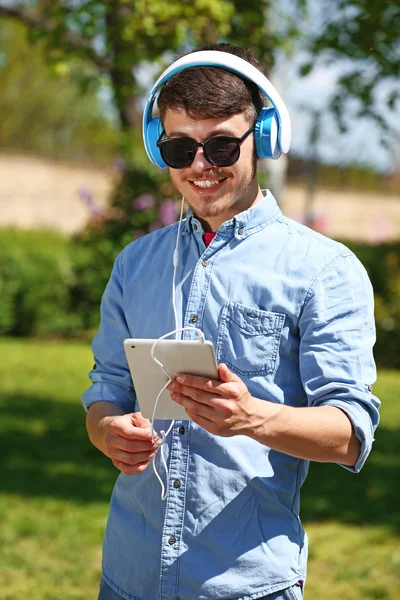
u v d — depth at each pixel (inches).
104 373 96.9
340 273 84.7
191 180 86.6
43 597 188.4
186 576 84.6
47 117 1540.4
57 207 975.6
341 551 213.6
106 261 572.7
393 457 297.1
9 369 454.9
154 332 90.9
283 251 86.4
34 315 594.6
